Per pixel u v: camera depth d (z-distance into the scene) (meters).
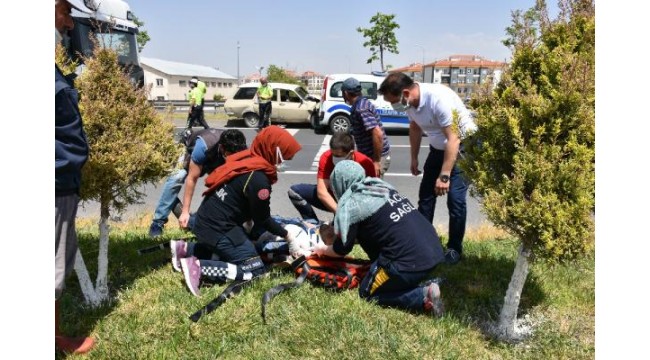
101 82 2.98
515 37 2.83
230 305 3.17
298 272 3.58
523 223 2.58
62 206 2.43
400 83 3.77
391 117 14.76
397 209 3.21
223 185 3.55
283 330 2.91
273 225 3.67
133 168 3.02
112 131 2.99
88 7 2.99
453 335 2.94
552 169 2.54
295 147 3.66
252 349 2.74
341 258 3.67
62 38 2.73
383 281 3.19
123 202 3.27
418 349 2.75
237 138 3.88
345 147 3.94
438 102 3.63
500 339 2.93
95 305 3.20
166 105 3.46
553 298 3.47
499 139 2.73
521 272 2.89
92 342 2.77
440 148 3.98
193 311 3.12
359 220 3.20
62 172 2.36
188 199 4.29
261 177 3.51
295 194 4.75
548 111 2.55
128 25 10.21
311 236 4.01
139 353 2.67
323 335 2.85
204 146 4.19
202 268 3.50
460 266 4.07
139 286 3.52
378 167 4.64
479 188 2.81
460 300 3.42
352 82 4.64
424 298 3.11
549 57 2.67
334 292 3.40
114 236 4.83
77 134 2.41
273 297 3.25
